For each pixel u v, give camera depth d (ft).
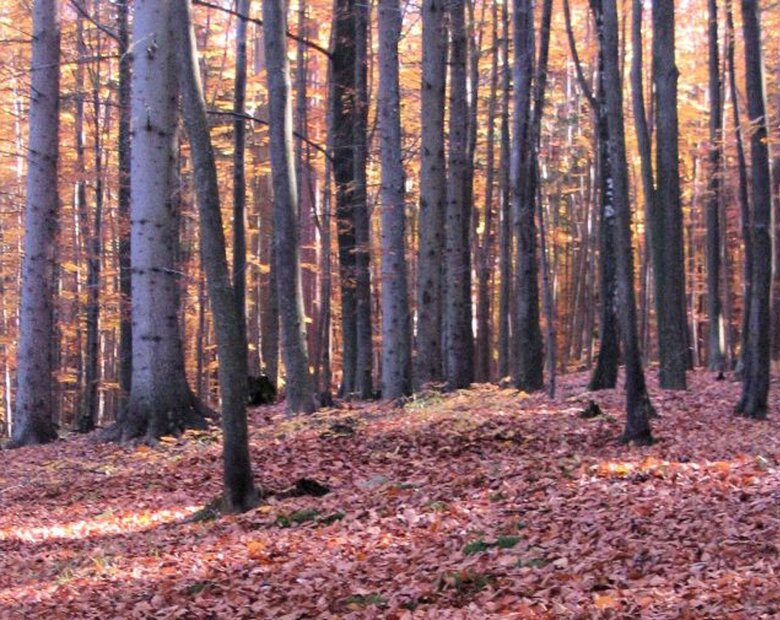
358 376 77.20
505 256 93.25
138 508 40.73
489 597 23.34
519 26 67.41
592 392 70.74
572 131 132.16
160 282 54.85
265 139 103.24
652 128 100.73
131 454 51.26
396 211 61.57
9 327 116.78
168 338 55.06
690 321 130.62
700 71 112.68
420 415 52.16
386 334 62.34
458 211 64.44
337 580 26.76
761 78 54.19
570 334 135.33
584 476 36.11
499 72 99.66
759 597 20.61
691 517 28.73
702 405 62.03
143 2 53.98
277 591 26.50
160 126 54.44
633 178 129.18
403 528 31.78
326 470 43.19
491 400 56.39
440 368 60.44
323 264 89.15
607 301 75.05
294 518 34.96
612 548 26.27
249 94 112.57
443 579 24.98
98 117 89.15
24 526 39.40
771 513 27.96
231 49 113.29
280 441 48.88
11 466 52.70
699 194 109.50
